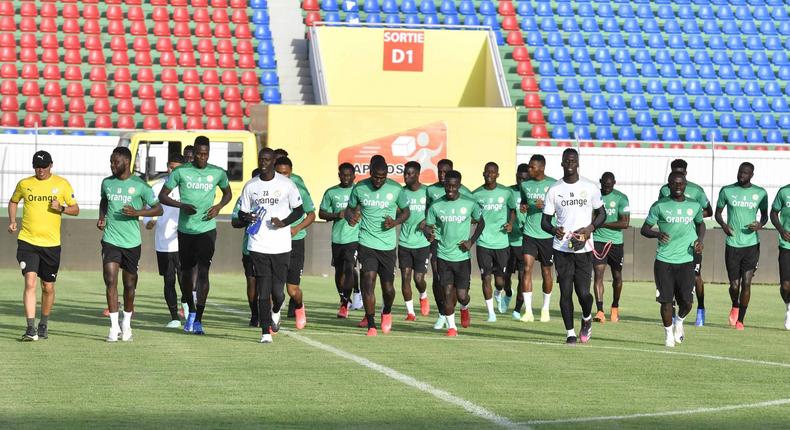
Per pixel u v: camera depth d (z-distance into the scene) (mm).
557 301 61062
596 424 24125
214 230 40750
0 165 79062
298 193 38344
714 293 69438
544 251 48438
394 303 57469
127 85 99250
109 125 96562
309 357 34469
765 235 78250
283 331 42281
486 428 23484
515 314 49875
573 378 31016
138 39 103625
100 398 26547
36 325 42594
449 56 103438
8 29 102062
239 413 24844
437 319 48781
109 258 37625
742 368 33812
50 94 97562
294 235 41844
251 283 43156
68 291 58812
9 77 98500
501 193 48375
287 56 106875
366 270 41375
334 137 77500
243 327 43531
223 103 100375
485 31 103938
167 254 42875
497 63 101188
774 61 116250
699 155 83125
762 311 56344
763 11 121250
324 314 50156
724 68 114062
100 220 38062
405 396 27391
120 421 23703
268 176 37938
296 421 24016
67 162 80062
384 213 41375
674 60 114188
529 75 108125
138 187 37625
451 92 103625
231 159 75062
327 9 112125
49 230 37625
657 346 39719
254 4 110062
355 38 102625
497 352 36750
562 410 25781
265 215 37969
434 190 47375
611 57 113000
